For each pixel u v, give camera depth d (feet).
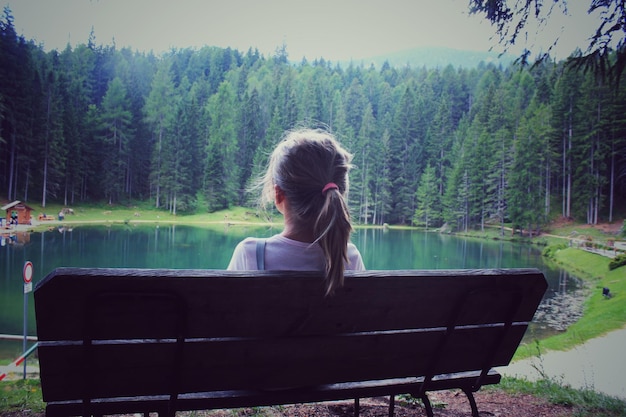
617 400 10.98
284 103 293.43
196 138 272.31
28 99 209.97
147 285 3.72
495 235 222.89
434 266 146.82
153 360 4.11
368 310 4.53
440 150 287.28
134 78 311.06
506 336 5.50
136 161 270.67
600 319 60.08
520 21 22.45
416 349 5.00
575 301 85.15
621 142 182.91
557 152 204.44
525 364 30.78
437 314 4.86
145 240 184.34
